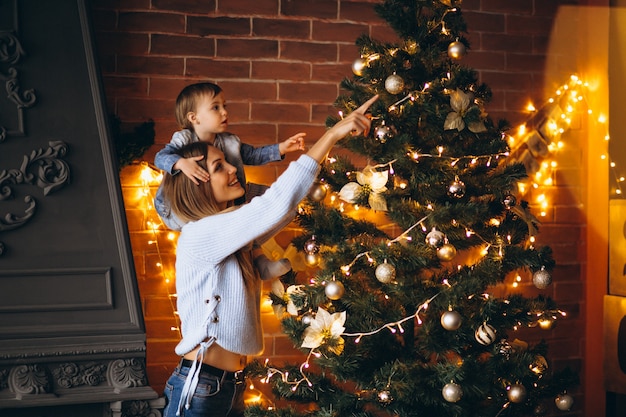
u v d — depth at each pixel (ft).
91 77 9.09
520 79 11.83
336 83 11.08
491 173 8.42
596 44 11.88
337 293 7.47
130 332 8.59
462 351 8.25
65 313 8.49
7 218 8.51
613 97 11.67
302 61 10.96
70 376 8.36
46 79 8.95
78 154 8.89
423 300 7.76
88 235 8.76
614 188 11.68
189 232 7.50
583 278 12.16
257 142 10.84
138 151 10.18
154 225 10.50
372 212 11.11
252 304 7.79
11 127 8.72
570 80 12.05
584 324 12.18
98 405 8.54
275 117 10.89
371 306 7.75
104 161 8.96
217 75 10.69
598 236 11.96
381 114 7.75
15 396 8.11
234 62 10.75
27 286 8.47
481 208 7.62
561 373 8.42
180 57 10.55
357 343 7.92
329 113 11.07
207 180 7.80
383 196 7.77
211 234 7.37
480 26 11.67
